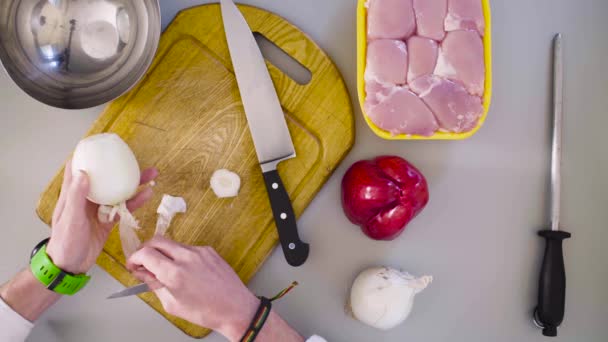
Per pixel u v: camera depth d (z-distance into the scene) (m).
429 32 0.79
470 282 0.92
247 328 0.78
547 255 0.88
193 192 0.88
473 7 0.79
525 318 0.92
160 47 0.89
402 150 0.92
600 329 0.92
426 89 0.79
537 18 0.94
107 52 0.88
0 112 0.92
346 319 0.92
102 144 0.74
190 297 0.76
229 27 0.87
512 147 0.93
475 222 0.92
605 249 0.93
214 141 0.89
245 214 0.88
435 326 0.92
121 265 0.88
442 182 0.93
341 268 0.92
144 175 0.83
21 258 0.92
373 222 0.84
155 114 0.89
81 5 0.88
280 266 0.91
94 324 0.92
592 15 0.93
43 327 0.92
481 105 0.80
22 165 0.92
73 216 0.74
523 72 0.93
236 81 0.89
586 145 0.94
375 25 0.80
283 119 0.86
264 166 0.86
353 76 0.93
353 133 0.89
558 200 0.89
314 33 0.93
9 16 0.84
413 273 0.92
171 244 0.77
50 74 0.86
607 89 0.93
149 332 0.92
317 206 0.92
